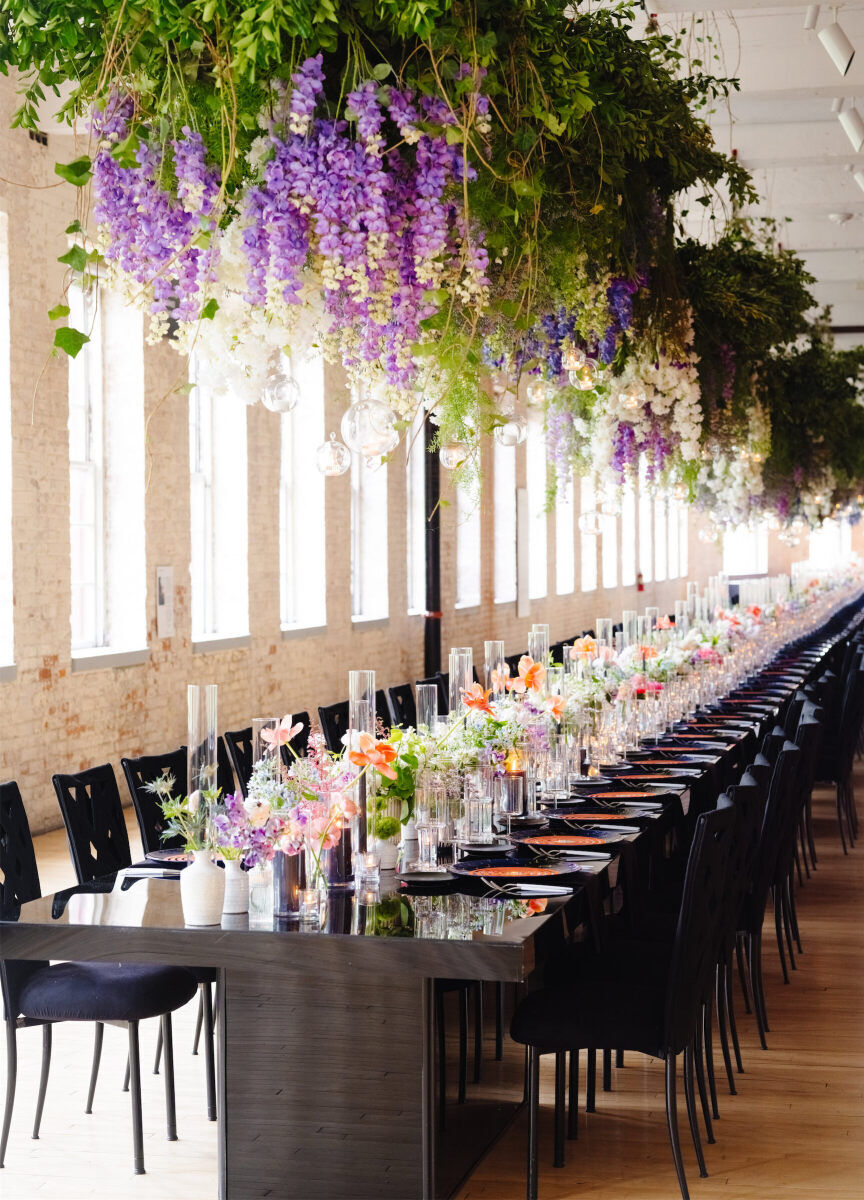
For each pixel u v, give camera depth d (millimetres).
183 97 2951
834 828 9578
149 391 9992
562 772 5422
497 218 3371
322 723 7105
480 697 4781
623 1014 3736
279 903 3504
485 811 4469
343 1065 3484
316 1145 3506
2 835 4121
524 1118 4434
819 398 12797
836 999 5680
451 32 2992
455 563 17078
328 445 4191
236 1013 3555
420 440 16188
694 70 10484
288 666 12547
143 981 4004
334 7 2793
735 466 11578
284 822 3451
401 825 4223
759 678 10766
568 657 7043
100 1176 3930
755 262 7793
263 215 2979
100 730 9508
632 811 5125
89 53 3043
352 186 2945
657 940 4594
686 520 31594
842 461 15469
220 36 2848
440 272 3184
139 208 3002
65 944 3445
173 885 3973
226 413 11672
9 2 2877
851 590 23297
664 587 30172
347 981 3480
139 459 9969
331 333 3287
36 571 8758
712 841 3824
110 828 4703
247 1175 3549
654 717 7270
